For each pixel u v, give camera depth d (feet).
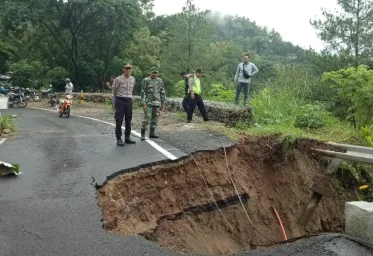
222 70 105.81
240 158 32.40
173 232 24.86
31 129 44.98
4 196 20.75
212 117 46.21
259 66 133.39
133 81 33.68
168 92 107.55
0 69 113.80
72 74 112.57
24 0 96.58
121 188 23.98
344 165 35.53
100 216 18.62
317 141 35.78
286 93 48.37
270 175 33.40
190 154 29.17
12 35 110.73
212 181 29.07
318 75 68.80
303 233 31.58
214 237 27.27
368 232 16.75
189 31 99.35
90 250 15.28
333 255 15.70
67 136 39.27
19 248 15.17
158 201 25.95
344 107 57.52
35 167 26.43
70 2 94.89
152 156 28.40
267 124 42.63
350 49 71.97
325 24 73.51
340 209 33.81
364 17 71.46
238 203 29.84
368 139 38.99
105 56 112.47
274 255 15.80
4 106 44.14
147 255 15.15
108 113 63.77
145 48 119.24
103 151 31.01
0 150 31.83
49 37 113.50
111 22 102.06
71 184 22.75
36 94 98.02
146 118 35.50
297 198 32.96
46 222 17.66
